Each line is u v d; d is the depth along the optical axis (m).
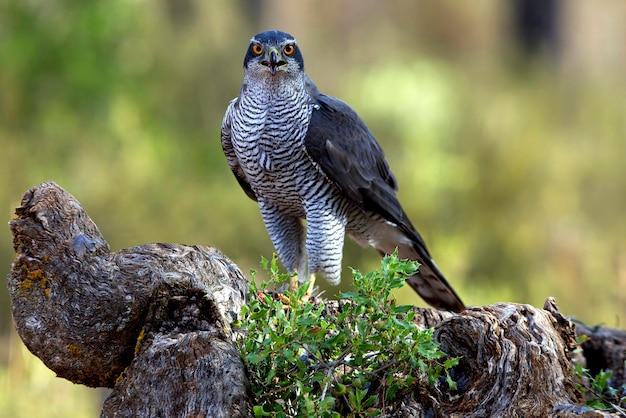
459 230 14.25
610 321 12.11
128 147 14.86
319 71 19.42
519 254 13.98
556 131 17.66
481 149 16.16
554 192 15.52
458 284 12.89
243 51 17.06
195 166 14.99
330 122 8.52
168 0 17.27
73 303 5.85
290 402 5.80
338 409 5.68
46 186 6.02
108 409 5.79
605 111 18.14
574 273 13.12
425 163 14.99
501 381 5.65
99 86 14.84
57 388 9.37
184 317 6.02
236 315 6.18
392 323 5.55
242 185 9.35
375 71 18.19
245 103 8.28
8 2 14.79
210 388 5.53
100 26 14.86
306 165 8.48
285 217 9.18
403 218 9.11
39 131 14.67
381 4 25.34
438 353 5.45
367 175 8.77
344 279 12.05
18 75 14.61
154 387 5.67
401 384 5.61
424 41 23.78
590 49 26.33
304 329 5.55
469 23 25.34
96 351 5.96
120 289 5.87
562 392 5.65
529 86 19.67
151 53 16.16
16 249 5.92
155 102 15.67
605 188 16.05
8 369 9.84
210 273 6.16
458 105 17.94
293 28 23.70
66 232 5.91
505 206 15.17
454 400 5.74
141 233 13.66
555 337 5.81
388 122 16.91
